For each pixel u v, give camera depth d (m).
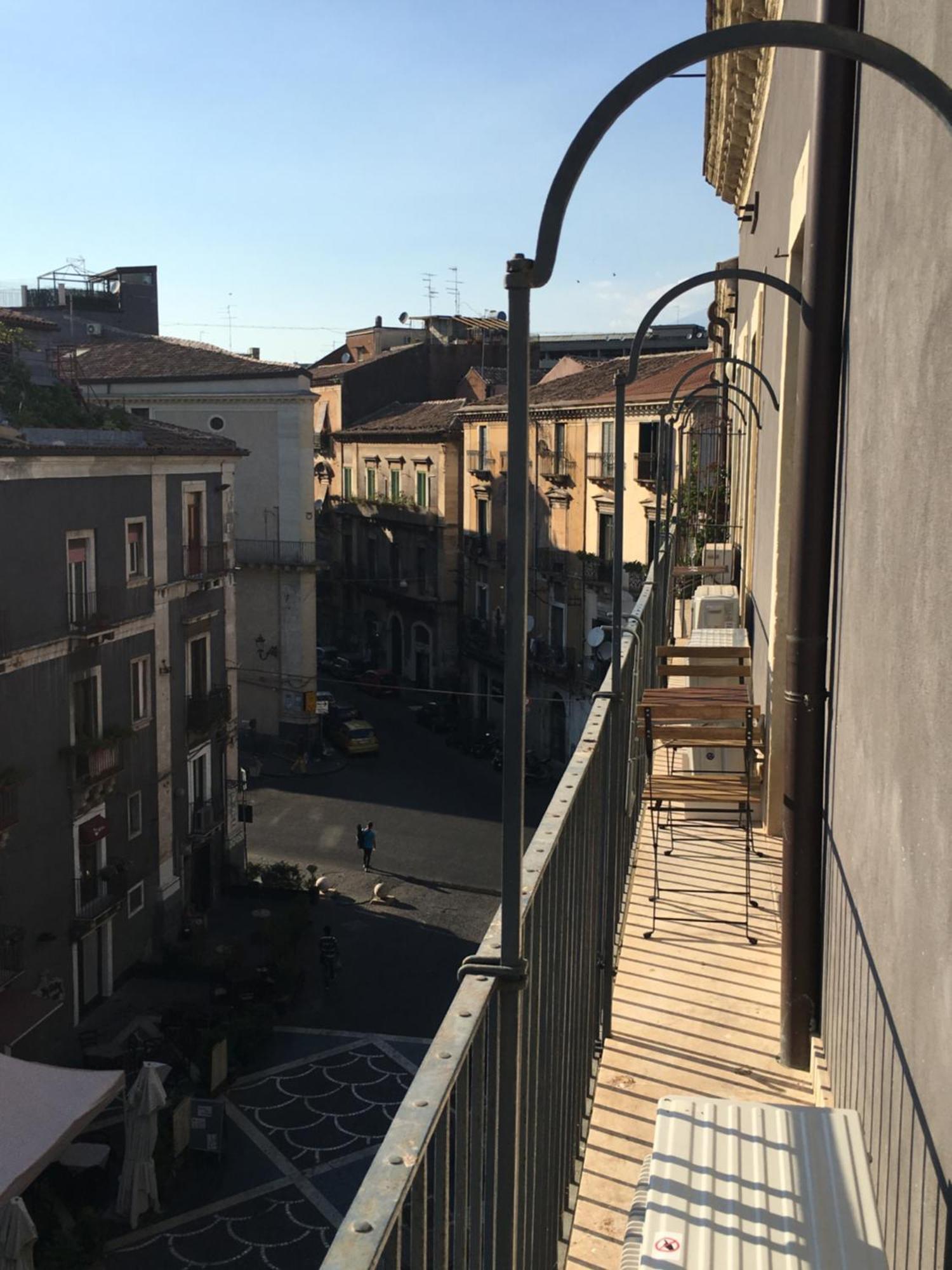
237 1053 20.73
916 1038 2.98
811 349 4.85
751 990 5.82
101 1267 15.39
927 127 2.97
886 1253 3.38
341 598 61.28
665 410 10.73
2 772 20.00
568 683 41.41
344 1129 18.92
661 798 6.96
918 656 3.03
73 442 23.38
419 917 28.64
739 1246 2.91
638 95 2.22
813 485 4.93
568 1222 3.86
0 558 20.00
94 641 22.50
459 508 50.62
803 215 6.77
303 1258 15.76
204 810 27.83
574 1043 3.89
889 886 3.43
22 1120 13.47
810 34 2.13
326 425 62.06
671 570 12.30
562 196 2.23
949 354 2.69
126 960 24.64
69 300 56.03
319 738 43.81
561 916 3.40
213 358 44.25
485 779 41.78
